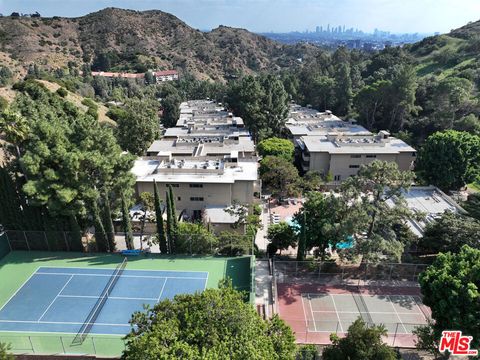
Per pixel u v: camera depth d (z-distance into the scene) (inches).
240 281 1658.5
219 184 2170.3
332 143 3002.0
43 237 1884.8
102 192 1886.1
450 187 2696.9
